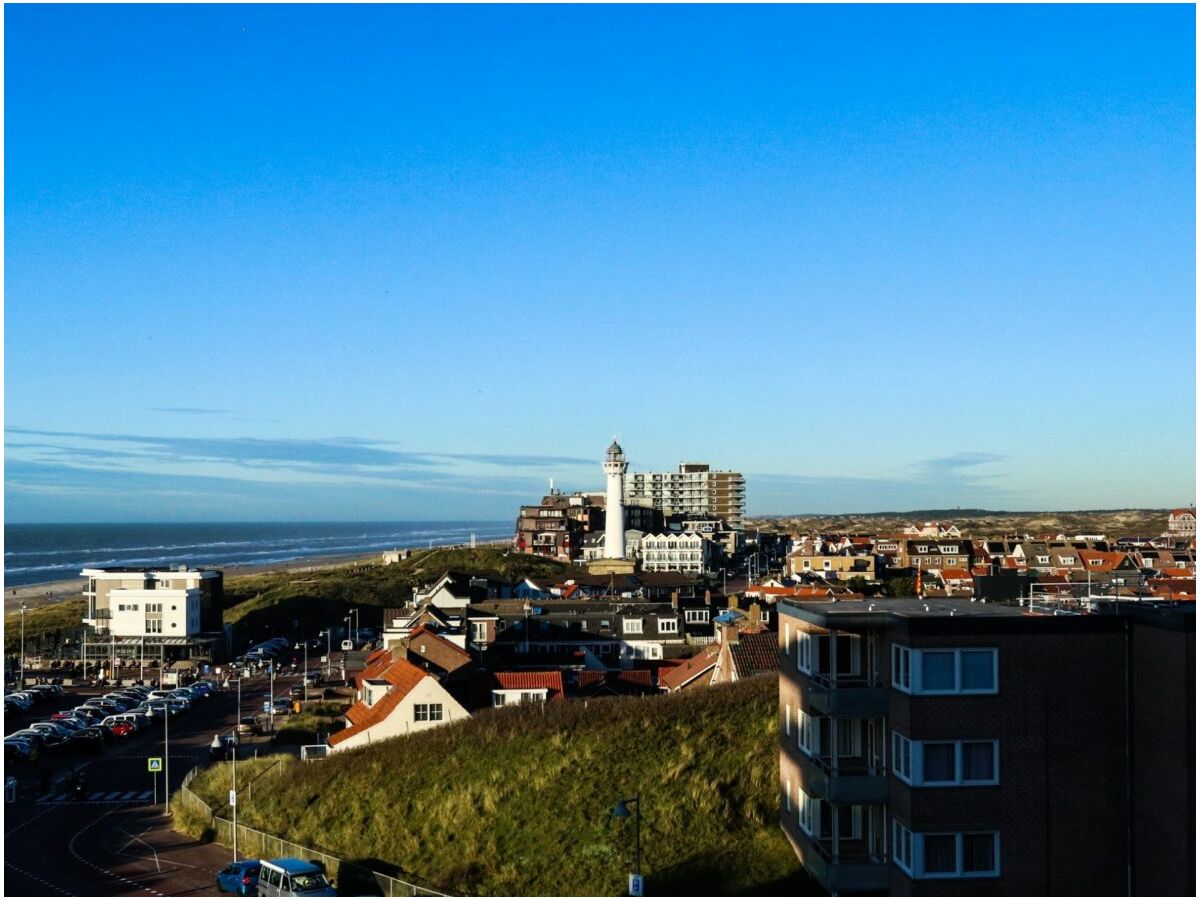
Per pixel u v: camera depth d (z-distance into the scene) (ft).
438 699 243.19
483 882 174.19
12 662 464.65
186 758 284.20
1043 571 541.34
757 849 165.48
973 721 115.55
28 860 192.24
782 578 628.28
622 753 208.03
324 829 206.08
